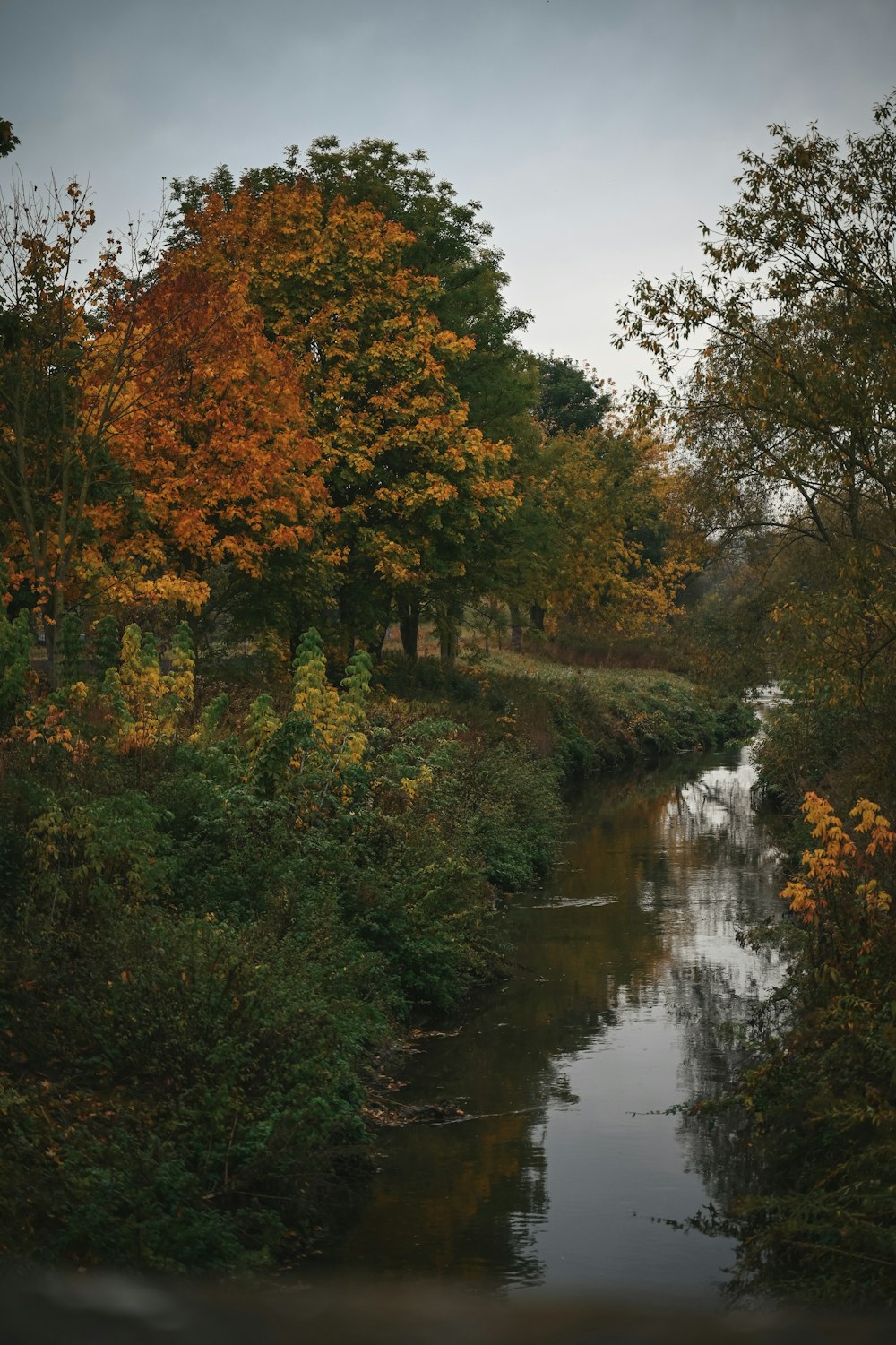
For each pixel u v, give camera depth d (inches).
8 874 386.6
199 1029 337.7
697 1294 265.4
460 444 1127.6
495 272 1343.5
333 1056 379.6
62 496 717.3
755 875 832.9
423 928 529.0
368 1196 331.6
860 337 569.9
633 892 773.9
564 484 2085.4
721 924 682.2
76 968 349.4
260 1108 324.2
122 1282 231.0
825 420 564.7
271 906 434.0
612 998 537.3
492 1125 387.9
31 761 459.8
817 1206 269.4
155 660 611.5
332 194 1195.3
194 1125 309.1
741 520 924.0
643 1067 444.5
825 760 879.7
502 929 666.2
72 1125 283.4
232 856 448.1
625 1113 397.7
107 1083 316.8
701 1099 403.9
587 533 2167.8
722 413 708.7
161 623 911.7
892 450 574.9
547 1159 358.6
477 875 629.9
